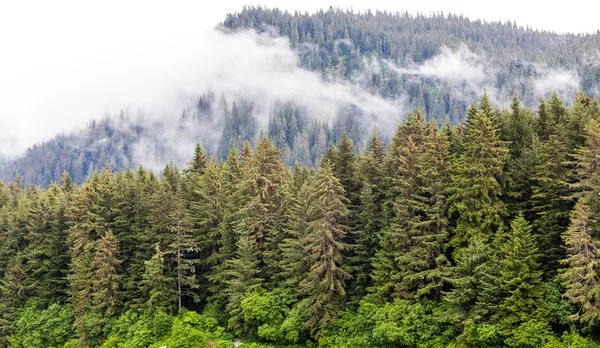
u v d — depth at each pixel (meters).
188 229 44.56
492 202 34.66
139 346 39.03
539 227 34.19
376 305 35.38
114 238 44.81
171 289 43.34
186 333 39.25
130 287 44.31
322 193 38.19
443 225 35.75
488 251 30.73
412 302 34.31
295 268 38.56
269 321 38.06
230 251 44.19
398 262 35.19
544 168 33.72
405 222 35.69
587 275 25.83
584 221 27.08
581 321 26.33
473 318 29.78
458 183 35.53
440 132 44.88
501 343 28.83
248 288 39.59
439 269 34.19
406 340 31.83
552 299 28.38
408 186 37.19
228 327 40.50
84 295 44.03
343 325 35.94
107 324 42.12
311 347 36.62
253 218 42.69
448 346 30.48
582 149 31.23
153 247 45.19
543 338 26.77
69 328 44.41
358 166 43.66
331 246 36.28
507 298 28.31
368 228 38.88
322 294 36.62
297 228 40.44
